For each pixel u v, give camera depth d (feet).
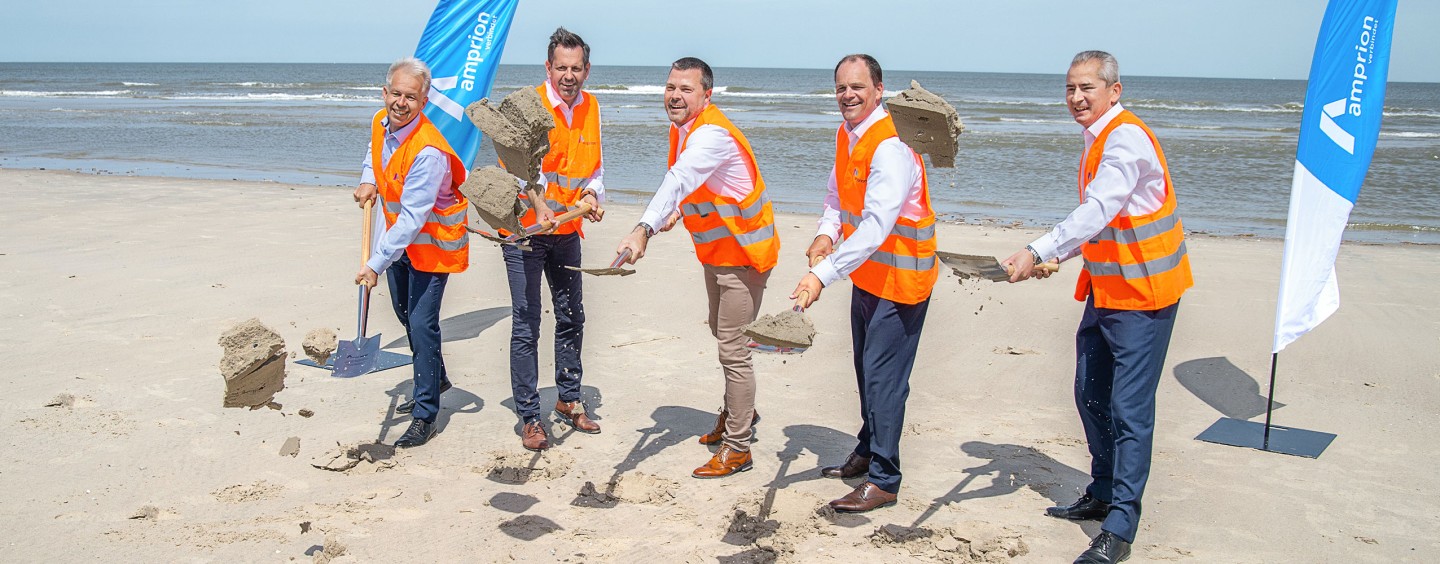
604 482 14.71
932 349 21.95
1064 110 152.35
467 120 21.68
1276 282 29.25
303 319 23.04
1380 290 28.22
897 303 13.05
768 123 111.14
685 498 14.21
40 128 94.38
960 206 49.98
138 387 18.08
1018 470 15.35
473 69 21.65
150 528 12.80
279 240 33.19
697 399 18.56
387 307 24.49
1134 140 11.76
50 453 15.10
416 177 14.49
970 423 17.44
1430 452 16.19
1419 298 27.14
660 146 80.43
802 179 60.34
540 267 15.84
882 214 12.10
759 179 14.33
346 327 22.44
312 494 14.03
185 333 21.59
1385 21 16.89
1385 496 14.47
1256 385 19.66
